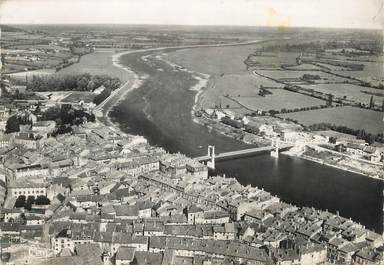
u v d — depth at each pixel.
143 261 128.75
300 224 152.88
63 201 164.12
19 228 142.00
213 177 193.25
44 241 138.38
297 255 133.50
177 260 130.00
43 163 191.38
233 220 159.50
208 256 132.62
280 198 176.75
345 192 181.62
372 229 153.62
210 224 151.88
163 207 162.38
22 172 182.50
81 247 133.25
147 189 177.62
